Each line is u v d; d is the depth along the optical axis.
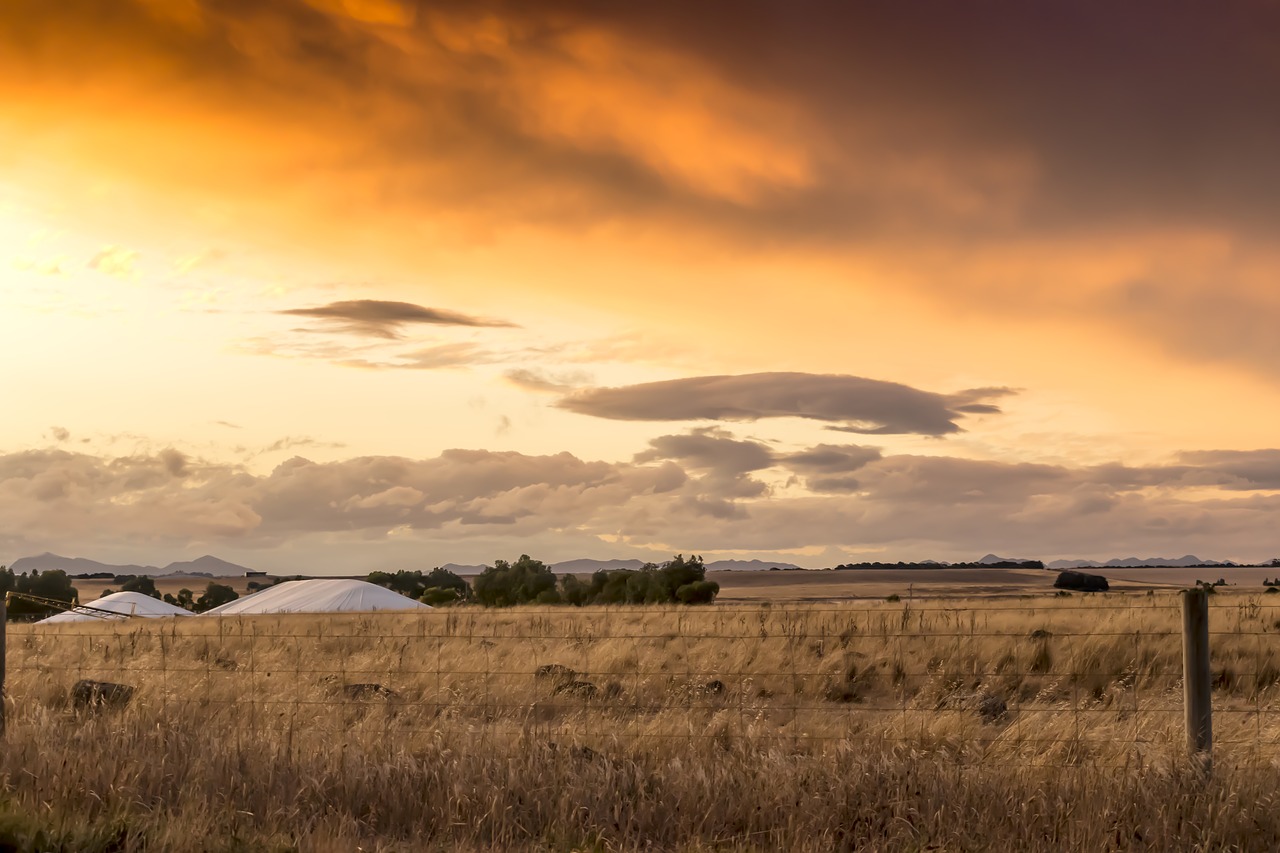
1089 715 11.53
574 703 13.99
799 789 8.08
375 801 8.22
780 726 12.13
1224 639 19.27
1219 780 8.05
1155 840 7.17
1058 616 25.06
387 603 62.41
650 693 15.52
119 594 59.84
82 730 9.84
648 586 80.38
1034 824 7.52
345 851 7.11
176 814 7.86
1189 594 8.53
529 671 17.59
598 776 8.38
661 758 9.60
